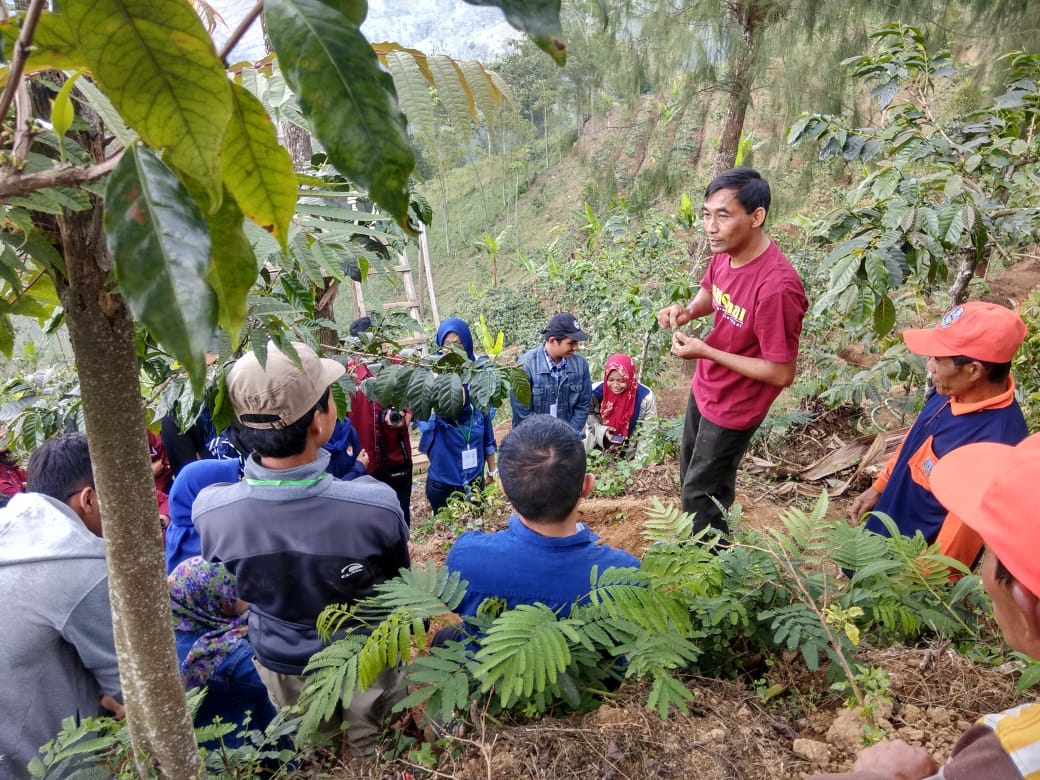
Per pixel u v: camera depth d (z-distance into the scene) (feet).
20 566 5.47
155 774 4.33
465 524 14.44
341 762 5.79
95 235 3.00
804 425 17.80
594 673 5.84
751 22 28.58
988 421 7.97
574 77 33.99
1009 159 11.42
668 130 50.26
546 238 105.91
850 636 5.56
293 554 5.95
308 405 5.81
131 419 3.49
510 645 4.95
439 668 5.30
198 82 1.71
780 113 30.17
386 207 1.86
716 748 5.19
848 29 27.45
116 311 3.23
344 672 5.29
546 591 5.93
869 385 15.40
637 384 18.33
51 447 6.90
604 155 38.37
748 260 9.12
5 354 3.87
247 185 2.09
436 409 7.56
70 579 5.60
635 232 32.71
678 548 6.19
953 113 27.27
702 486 10.07
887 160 12.60
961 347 7.84
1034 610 2.93
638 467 16.40
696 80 30.58
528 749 5.15
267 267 6.57
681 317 10.54
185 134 1.76
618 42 31.01
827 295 11.05
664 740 5.25
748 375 8.99
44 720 5.45
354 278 8.22
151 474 3.69
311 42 1.75
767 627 6.46
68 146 2.71
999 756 2.80
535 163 120.26
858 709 5.39
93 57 1.66
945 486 3.70
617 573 5.77
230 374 5.81
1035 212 11.27
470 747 5.29
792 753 5.22
